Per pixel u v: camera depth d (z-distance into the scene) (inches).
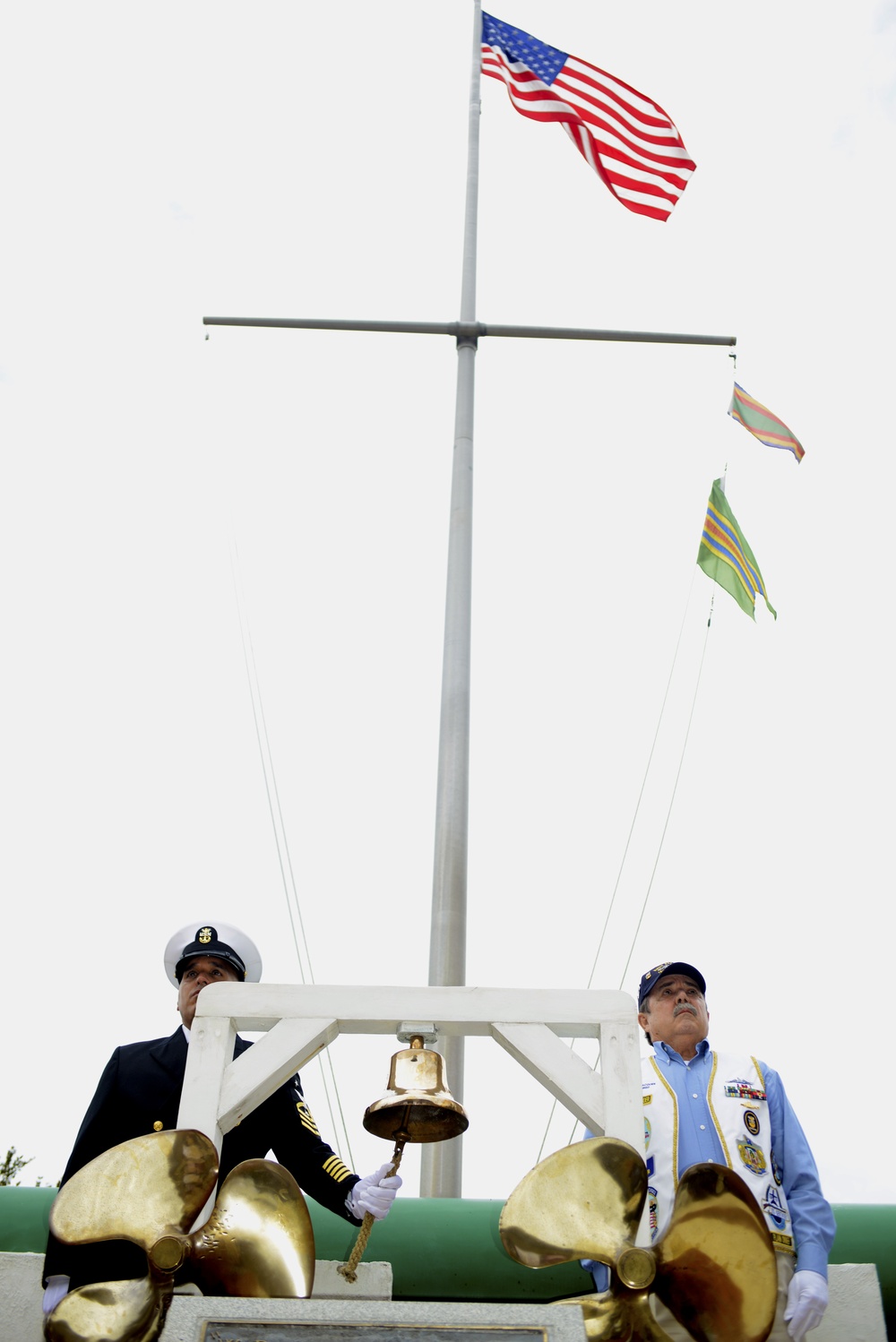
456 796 306.8
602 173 414.6
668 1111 153.0
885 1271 165.9
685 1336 123.1
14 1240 165.8
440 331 395.9
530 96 421.4
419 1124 131.2
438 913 290.2
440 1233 167.8
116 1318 114.5
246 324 399.9
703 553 388.8
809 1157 151.1
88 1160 149.3
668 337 403.9
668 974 168.2
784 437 406.6
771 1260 116.0
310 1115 150.4
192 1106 129.3
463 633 333.4
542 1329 102.3
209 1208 131.9
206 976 164.6
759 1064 159.9
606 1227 120.3
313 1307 103.5
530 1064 132.4
